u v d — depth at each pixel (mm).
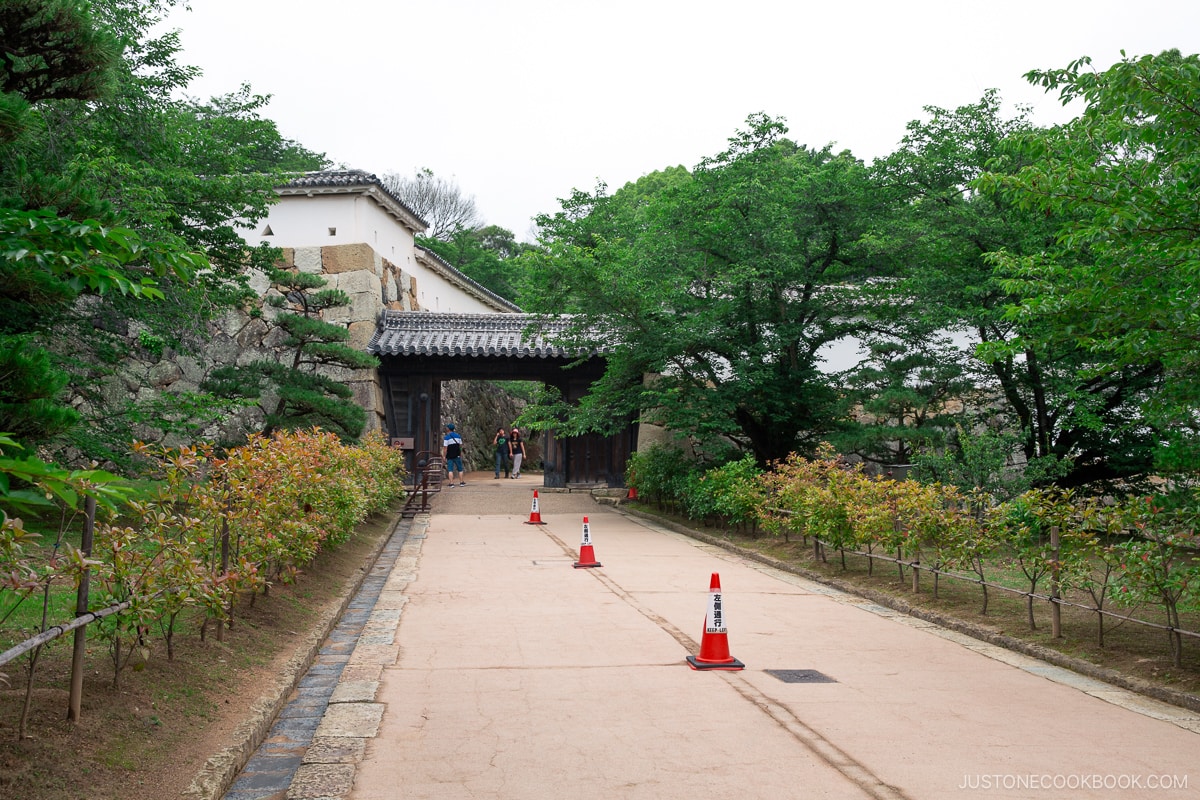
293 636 7801
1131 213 6648
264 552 7945
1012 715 5988
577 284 18328
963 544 9484
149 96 13406
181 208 14258
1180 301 6781
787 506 14961
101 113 12469
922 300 16188
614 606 10133
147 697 5164
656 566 13586
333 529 10859
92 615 4562
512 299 46906
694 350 19125
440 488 25406
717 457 20438
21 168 5645
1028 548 8875
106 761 4184
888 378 17984
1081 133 7504
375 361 19547
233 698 5703
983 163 15461
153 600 5250
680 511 20844
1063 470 14695
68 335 13672
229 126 15641
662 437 26062
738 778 4742
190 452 6168
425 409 25938
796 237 18359
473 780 4684
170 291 12812
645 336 18703
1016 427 16812
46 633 4051
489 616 9516
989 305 15688
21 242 4098
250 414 24281
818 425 19562
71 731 4367
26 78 7152
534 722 5750
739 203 18547
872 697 6422
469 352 25219
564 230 21984
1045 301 7426
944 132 16047
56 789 3770
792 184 18703
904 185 16969
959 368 16297
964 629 8898
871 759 5062
